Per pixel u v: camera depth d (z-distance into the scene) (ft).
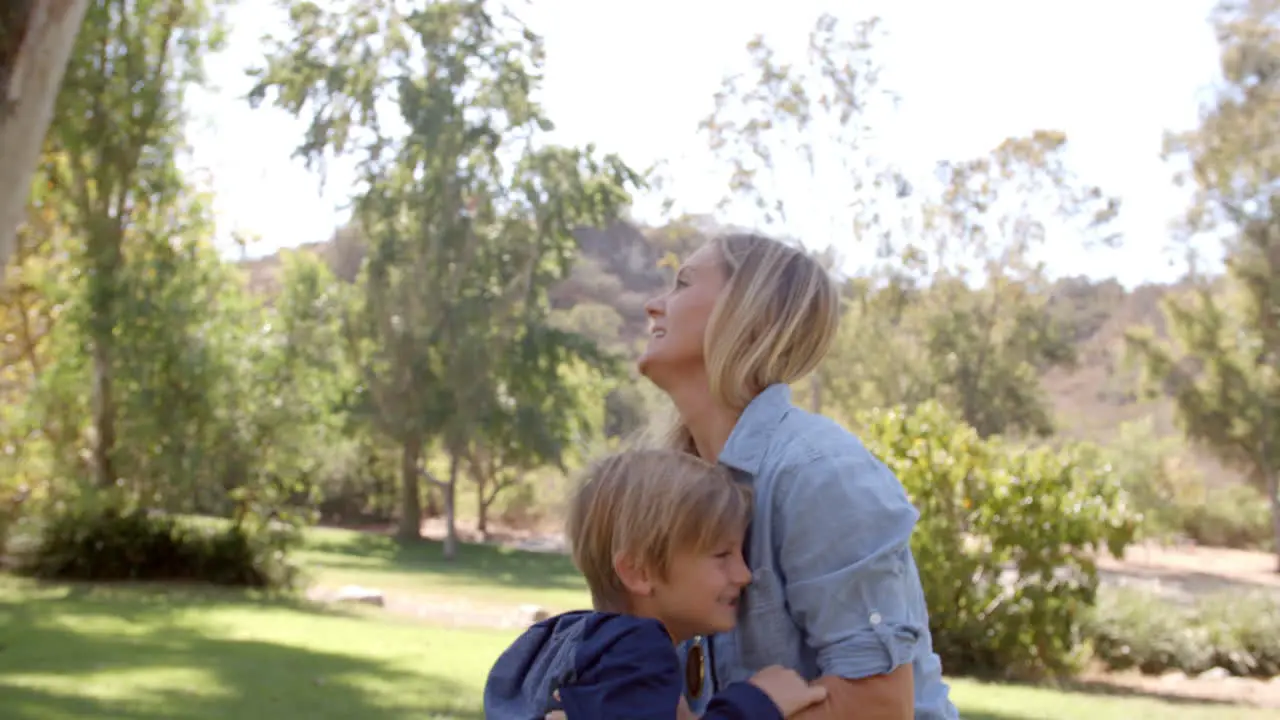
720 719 5.06
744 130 108.88
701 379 6.29
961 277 148.36
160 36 71.26
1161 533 144.15
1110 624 47.91
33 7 20.92
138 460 66.33
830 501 5.34
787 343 6.00
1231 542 156.56
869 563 5.22
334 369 105.50
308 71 106.11
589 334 207.31
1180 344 146.61
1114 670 46.98
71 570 63.72
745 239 6.29
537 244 112.57
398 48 108.27
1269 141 135.44
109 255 68.74
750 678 5.25
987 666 42.63
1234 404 140.05
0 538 64.18
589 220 116.26
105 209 70.03
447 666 34.30
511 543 136.15
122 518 64.75
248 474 65.77
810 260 6.21
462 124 108.06
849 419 137.18
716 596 5.47
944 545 42.75
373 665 33.86
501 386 118.83
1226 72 136.67
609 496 5.67
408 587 73.87
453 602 65.57
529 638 5.91
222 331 68.80
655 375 6.45
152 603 52.06
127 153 69.31
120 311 66.33
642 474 5.62
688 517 5.40
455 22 107.86
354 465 144.97
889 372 147.23
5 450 69.36
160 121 69.82
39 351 78.95
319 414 70.59
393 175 110.22
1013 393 152.76
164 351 65.67
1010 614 42.57
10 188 21.35
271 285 133.80
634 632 5.20
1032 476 42.86
